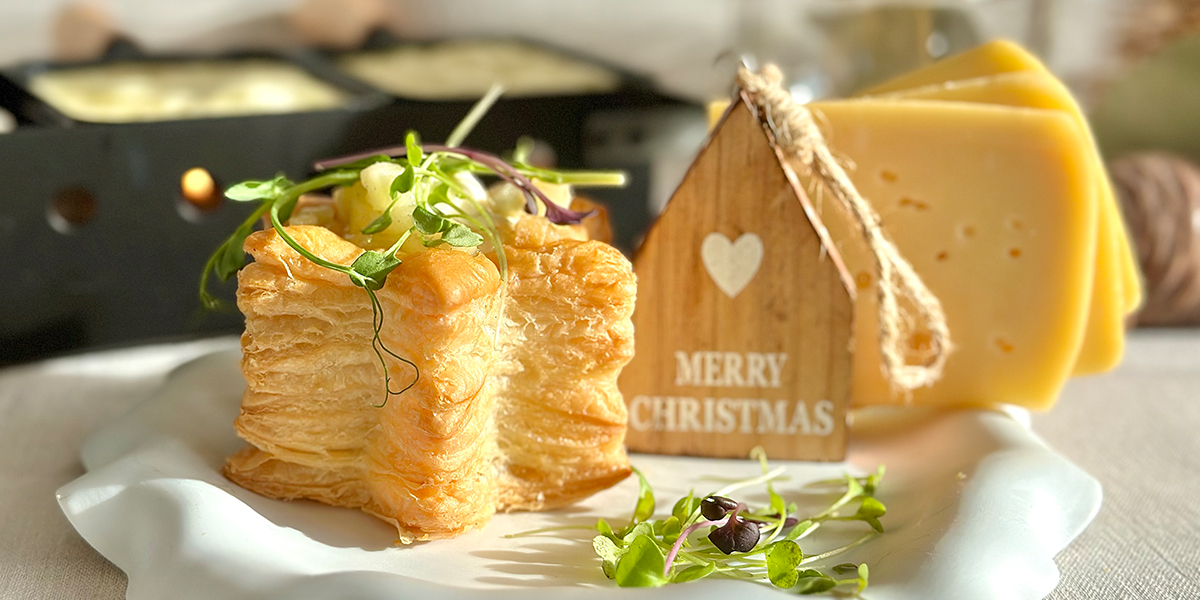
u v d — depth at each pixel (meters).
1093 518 0.43
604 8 0.82
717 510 0.40
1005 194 0.46
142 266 0.53
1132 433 0.48
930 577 0.38
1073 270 0.46
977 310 0.47
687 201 0.45
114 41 0.71
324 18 0.76
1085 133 0.47
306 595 0.37
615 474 0.42
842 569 0.39
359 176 0.42
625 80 0.69
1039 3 0.66
